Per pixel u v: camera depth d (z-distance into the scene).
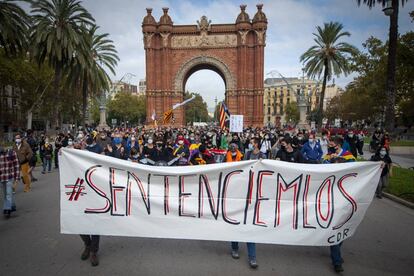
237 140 14.52
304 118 42.44
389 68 23.97
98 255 5.52
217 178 5.38
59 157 5.42
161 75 50.91
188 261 5.26
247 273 4.82
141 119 113.06
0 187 11.79
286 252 5.73
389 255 5.61
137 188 5.41
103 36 36.28
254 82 49.88
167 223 5.39
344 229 5.21
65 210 5.40
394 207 9.24
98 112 91.31
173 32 50.78
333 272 4.91
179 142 11.34
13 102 55.00
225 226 5.34
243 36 49.16
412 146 23.83
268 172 5.34
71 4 25.53
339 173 5.27
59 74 27.62
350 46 38.53
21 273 4.81
